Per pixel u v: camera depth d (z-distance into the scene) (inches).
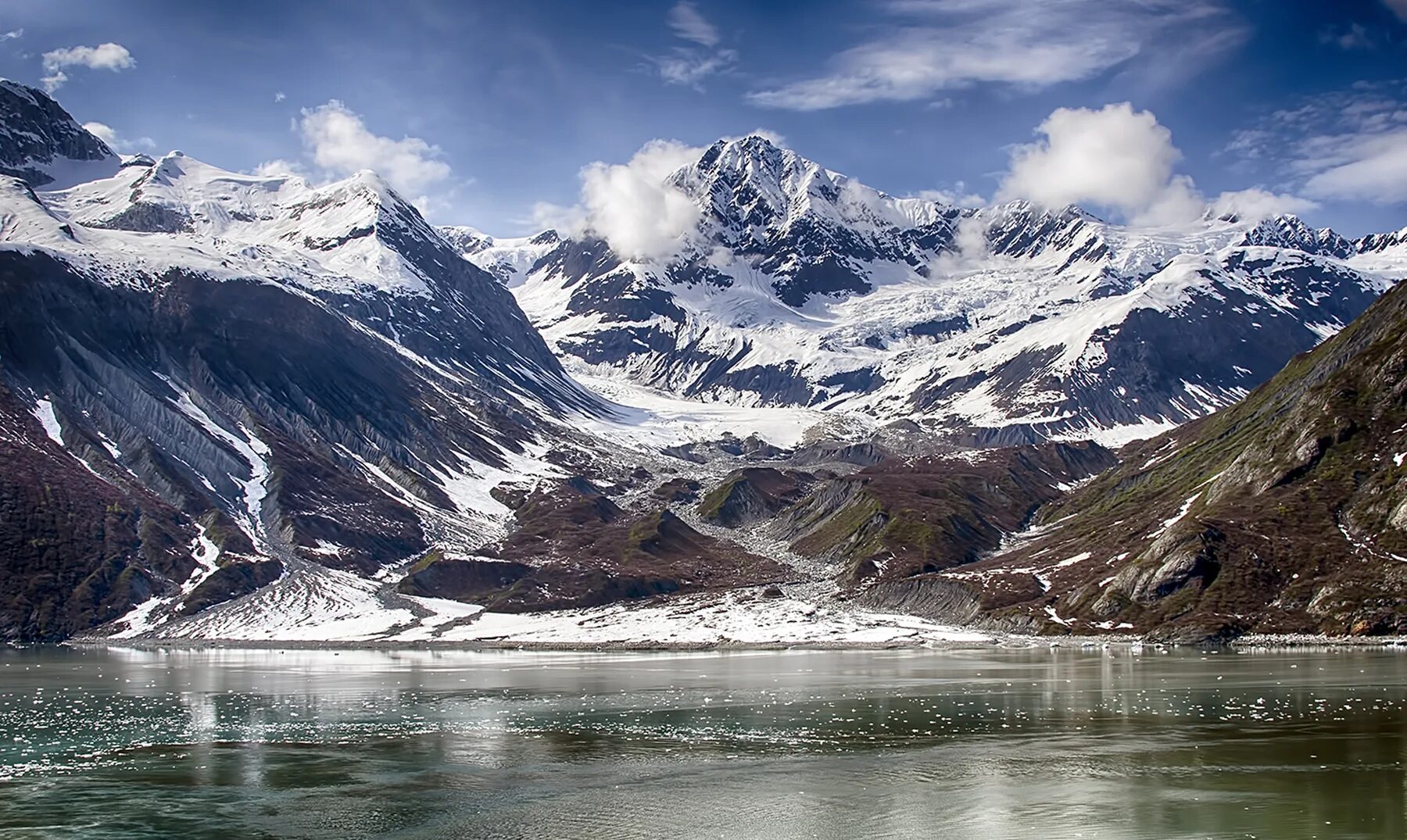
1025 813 3412.9
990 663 7490.2
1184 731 4537.4
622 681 6752.0
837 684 6382.9
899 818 3415.4
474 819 3476.9
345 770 4126.5
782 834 3299.7
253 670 7677.2
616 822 3430.1
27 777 4020.7
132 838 3307.1
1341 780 3666.3
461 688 6397.6
